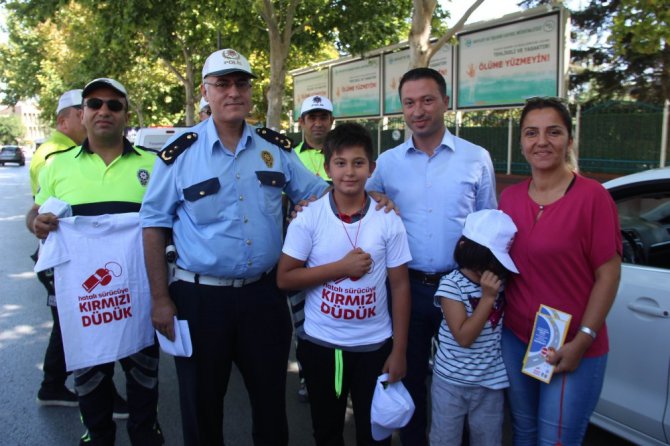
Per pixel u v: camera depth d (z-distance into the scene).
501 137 14.45
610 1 17.80
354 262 2.28
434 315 2.70
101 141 2.83
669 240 2.84
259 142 2.58
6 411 3.55
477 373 2.29
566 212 2.11
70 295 2.64
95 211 2.78
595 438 3.17
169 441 3.25
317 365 2.43
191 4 13.27
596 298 2.06
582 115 12.92
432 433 2.44
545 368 2.11
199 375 2.47
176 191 2.42
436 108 2.61
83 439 2.87
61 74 27.67
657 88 17.67
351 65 17.59
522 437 2.34
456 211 2.66
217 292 2.44
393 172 2.80
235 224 2.40
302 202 2.46
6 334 4.92
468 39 12.95
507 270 2.23
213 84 2.38
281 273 2.42
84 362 2.66
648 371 2.67
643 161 11.95
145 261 2.46
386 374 2.37
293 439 3.26
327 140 2.35
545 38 11.20
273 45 13.30
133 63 19.98
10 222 11.45
